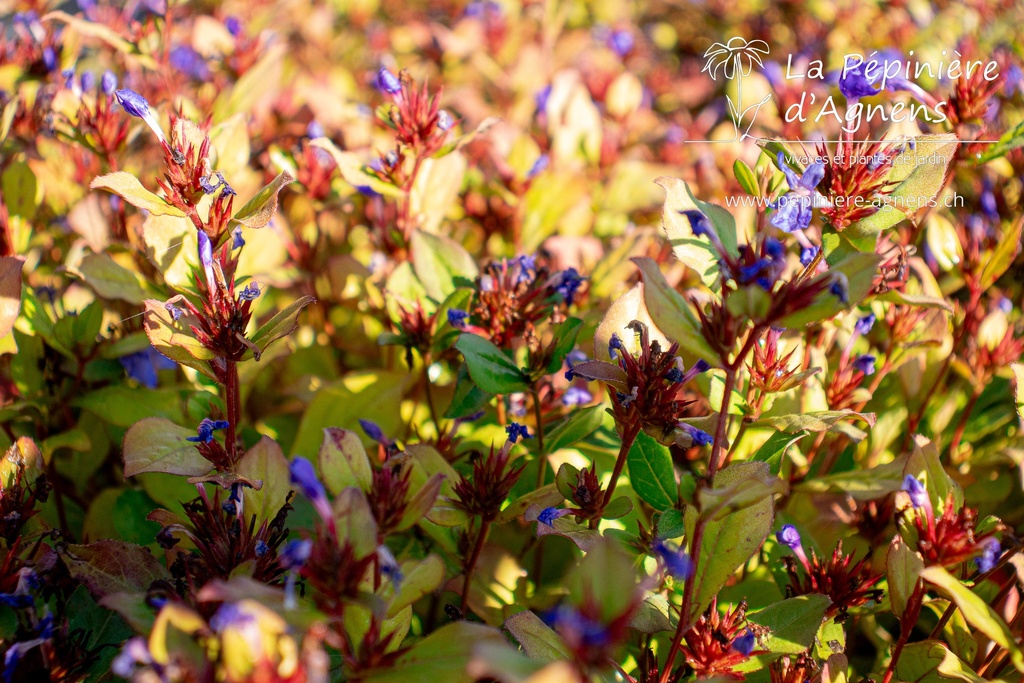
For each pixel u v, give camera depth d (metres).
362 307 0.94
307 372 0.94
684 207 0.78
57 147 1.00
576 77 1.15
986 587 0.83
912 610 0.76
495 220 1.00
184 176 0.77
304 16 1.63
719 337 0.73
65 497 0.88
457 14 1.72
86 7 1.13
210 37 1.11
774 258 0.72
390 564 0.71
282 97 1.15
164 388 0.88
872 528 0.85
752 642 0.74
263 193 0.77
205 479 0.75
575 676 0.68
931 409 0.90
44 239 0.96
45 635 0.74
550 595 0.83
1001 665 0.79
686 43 1.69
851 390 0.86
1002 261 0.86
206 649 0.70
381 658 0.73
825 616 0.80
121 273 0.87
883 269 0.83
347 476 0.73
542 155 1.00
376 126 1.03
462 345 0.82
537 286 0.86
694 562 0.74
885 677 0.77
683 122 1.34
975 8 1.34
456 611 0.81
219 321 0.77
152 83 1.06
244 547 0.75
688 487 0.75
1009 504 0.89
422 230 0.89
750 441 0.84
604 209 1.09
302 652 0.70
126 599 0.73
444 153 0.88
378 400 0.88
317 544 0.71
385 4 1.76
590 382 0.91
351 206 1.00
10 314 0.79
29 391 0.87
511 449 0.79
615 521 0.82
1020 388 0.81
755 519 0.75
